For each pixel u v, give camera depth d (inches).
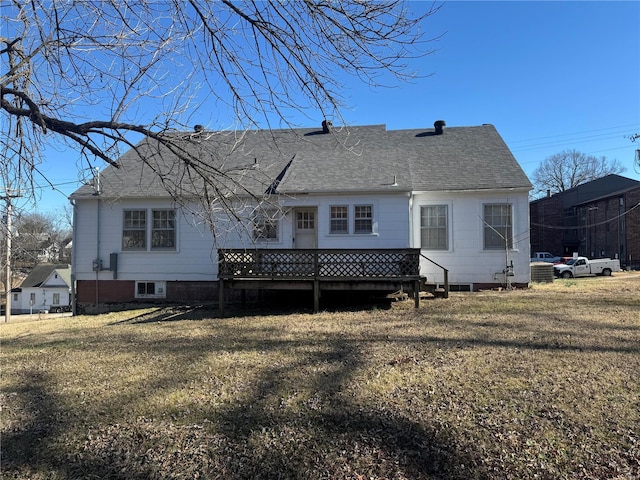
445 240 561.9
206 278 554.3
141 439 153.3
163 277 560.4
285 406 176.1
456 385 193.2
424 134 692.1
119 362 256.2
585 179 2383.1
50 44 154.4
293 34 156.3
